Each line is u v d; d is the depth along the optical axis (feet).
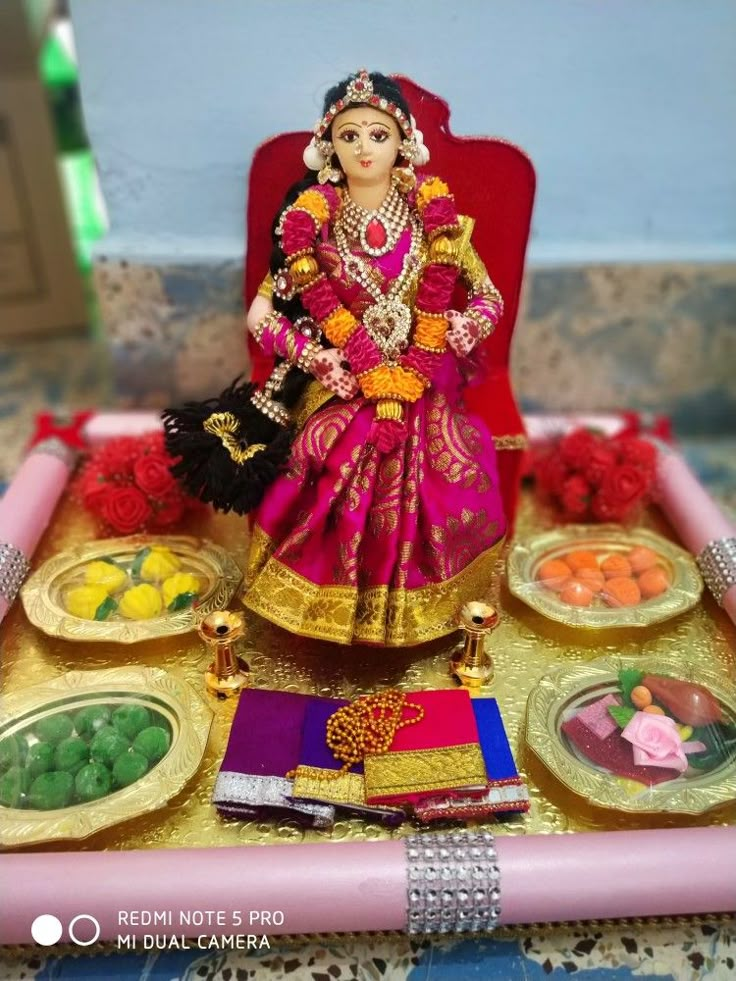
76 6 5.26
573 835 3.80
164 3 5.26
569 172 6.20
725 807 4.09
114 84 5.54
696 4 5.57
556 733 4.27
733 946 3.83
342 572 4.41
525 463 6.27
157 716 4.35
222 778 4.00
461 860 3.66
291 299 4.61
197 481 4.62
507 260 5.40
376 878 3.60
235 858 3.66
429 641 4.87
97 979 3.69
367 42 5.47
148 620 4.85
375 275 4.43
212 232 6.13
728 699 4.46
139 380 6.54
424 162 4.52
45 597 4.99
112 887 3.54
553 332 6.66
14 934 3.54
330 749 4.15
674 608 5.01
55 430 6.30
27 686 4.58
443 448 4.62
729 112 6.03
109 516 5.50
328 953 3.78
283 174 5.05
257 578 4.61
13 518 5.40
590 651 4.91
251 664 4.76
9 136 8.20
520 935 3.84
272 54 5.47
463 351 4.59
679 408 7.22
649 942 3.85
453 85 5.69
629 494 5.66
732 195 6.40
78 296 9.23
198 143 5.78
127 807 3.84
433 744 4.13
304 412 4.73
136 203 6.00
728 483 6.98
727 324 6.74
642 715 4.33
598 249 6.45
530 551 5.51
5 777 4.03
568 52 5.66
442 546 4.53
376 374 4.35
